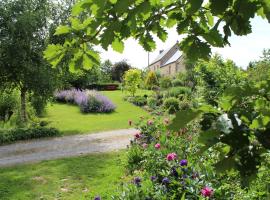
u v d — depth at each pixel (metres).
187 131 8.24
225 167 1.34
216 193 4.71
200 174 5.59
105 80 55.03
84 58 2.08
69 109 27.95
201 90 13.13
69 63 2.11
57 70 17.11
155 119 11.92
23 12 16.22
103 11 1.47
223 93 1.39
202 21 1.97
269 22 1.59
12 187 8.62
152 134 10.19
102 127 18.77
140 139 10.38
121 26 1.58
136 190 5.69
